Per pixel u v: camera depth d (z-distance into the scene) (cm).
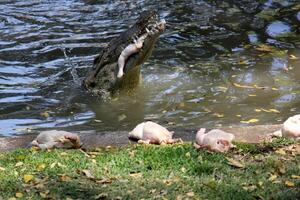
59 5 1647
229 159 741
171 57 1292
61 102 1101
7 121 1020
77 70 1250
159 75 1200
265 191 665
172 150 764
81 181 695
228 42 1374
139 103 1086
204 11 1577
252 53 1305
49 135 801
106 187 680
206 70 1220
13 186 684
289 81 1159
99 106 1084
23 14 1576
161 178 702
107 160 745
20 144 828
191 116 1020
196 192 667
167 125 984
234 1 1648
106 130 973
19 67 1262
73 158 749
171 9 1593
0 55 1321
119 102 1095
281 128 842
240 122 985
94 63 1188
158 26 1095
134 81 1132
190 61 1271
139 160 743
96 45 1376
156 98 1104
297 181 684
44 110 1066
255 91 1115
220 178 700
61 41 1398
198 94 1112
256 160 744
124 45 1126
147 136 811
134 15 1562
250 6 1611
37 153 767
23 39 1412
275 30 1442
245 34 1420
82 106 1084
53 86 1172
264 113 1022
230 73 1204
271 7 1602
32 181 695
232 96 1095
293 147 778
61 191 672
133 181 694
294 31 1435
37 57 1315
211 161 741
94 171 717
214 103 1070
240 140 823
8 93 1135
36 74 1230
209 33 1429
